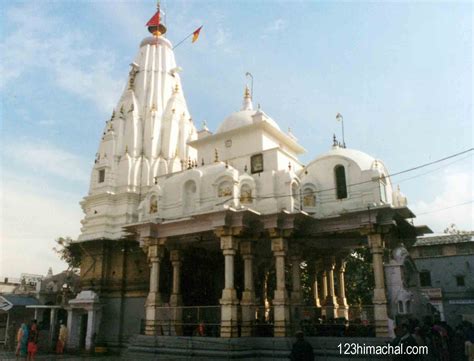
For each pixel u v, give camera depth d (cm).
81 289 3247
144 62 4050
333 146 2616
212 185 2455
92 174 3550
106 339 3006
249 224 2319
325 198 2352
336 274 2950
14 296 3712
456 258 3781
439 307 3678
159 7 4428
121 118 3706
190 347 2166
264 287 3164
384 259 2159
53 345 3128
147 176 3453
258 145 2789
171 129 3712
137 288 3031
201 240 2572
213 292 3119
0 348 3297
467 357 1520
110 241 3192
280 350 2039
